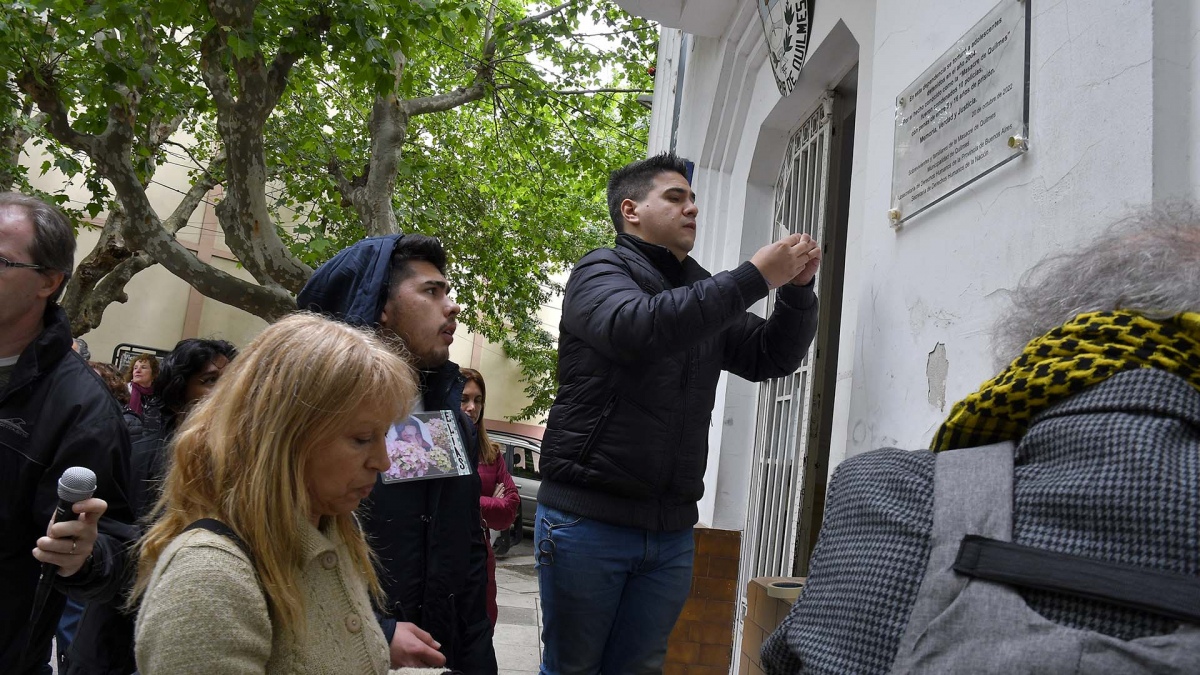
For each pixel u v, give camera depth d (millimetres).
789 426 4641
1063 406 944
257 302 9250
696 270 3318
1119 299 987
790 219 5066
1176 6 1785
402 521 2381
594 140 14672
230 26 7617
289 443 1491
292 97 13383
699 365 3006
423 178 14695
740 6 5410
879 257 2992
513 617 8180
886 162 3016
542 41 12922
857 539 1014
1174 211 1088
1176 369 913
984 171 2326
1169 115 1744
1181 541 797
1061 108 2021
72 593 2180
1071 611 830
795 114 5031
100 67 8812
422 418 2510
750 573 4934
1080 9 1984
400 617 2355
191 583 1392
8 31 8812
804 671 992
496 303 17625
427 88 15383
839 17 3846
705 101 6340
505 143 15391
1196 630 766
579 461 2922
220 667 1359
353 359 1529
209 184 14125
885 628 927
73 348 2465
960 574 896
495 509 5723
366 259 2574
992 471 958
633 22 13742
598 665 3064
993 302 2232
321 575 1556
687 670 5047
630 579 3049
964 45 2504
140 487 3133
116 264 12555
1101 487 849
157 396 3297
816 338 4359
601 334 2725
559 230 17000
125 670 2762
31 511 2283
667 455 2926
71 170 11523
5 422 2262
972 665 836
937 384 2484
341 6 7996
